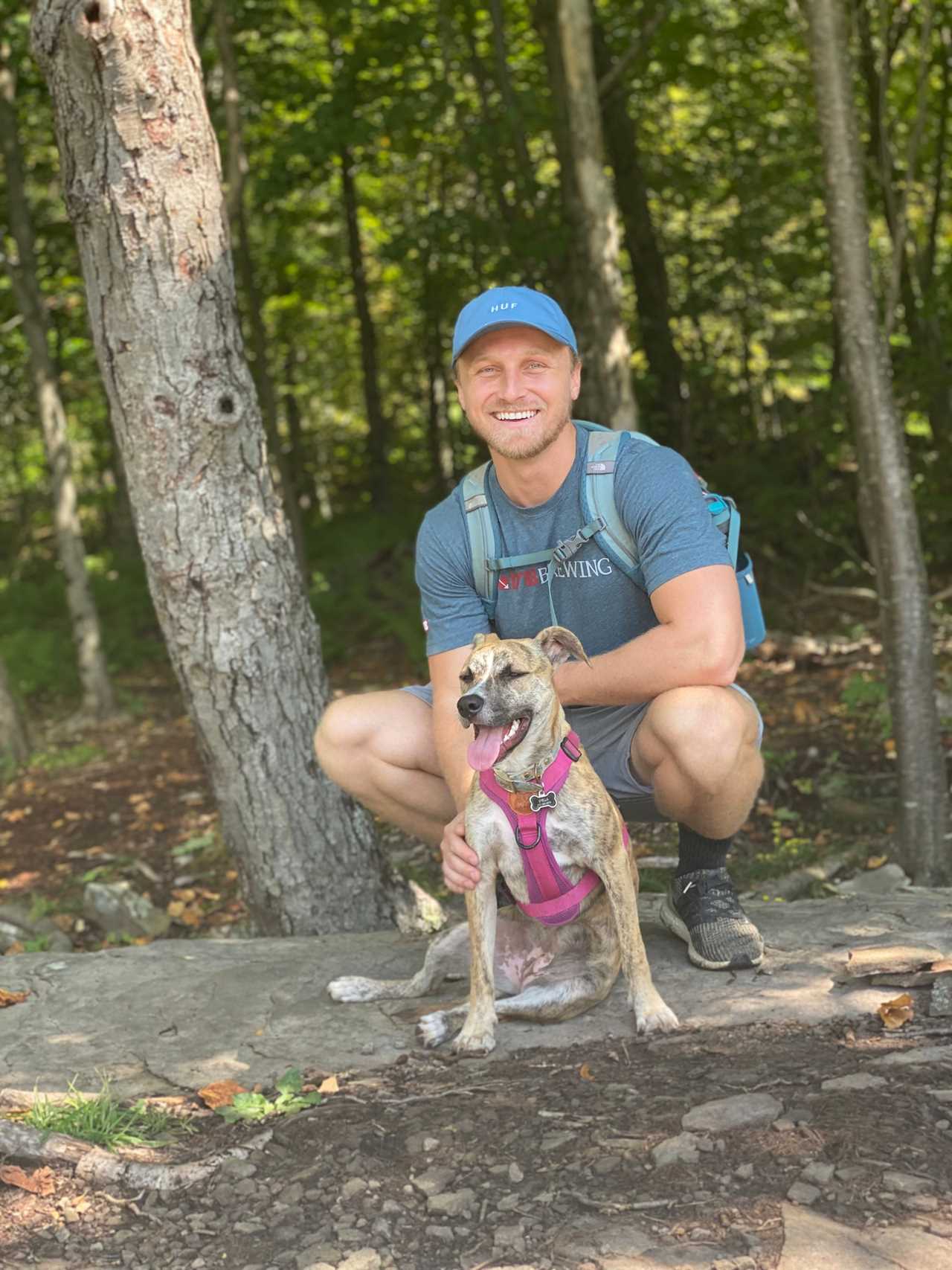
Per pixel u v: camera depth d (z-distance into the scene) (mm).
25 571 19328
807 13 5758
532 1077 3119
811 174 15047
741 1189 2541
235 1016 3680
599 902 3400
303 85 13672
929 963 3455
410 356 21812
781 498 13047
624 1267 2346
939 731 6004
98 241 4562
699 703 3295
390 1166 2791
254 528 4840
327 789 5000
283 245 18062
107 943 7035
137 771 10188
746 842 6816
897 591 5914
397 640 13570
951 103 15109
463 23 12641
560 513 3477
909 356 13789
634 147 14781
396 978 3904
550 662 3227
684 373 15859
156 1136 3066
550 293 11523
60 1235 2682
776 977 3529
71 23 4293
